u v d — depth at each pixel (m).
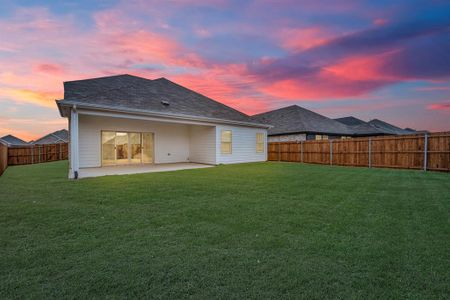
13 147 16.20
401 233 3.28
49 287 2.03
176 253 2.68
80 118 12.41
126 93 12.45
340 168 12.20
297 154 16.47
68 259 2.54
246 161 16.33
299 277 2.20
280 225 3.61
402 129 30.34
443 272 2.28
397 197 5.46
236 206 4.68
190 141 16.59
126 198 5.34
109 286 2.05
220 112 15.61
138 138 14.56
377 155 12.66
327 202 5.00
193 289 2.02
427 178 8.54
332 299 1.89
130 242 2.98
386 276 2.21
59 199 5.25
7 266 2.39
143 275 2.22
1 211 4.31
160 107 12.41
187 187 6.68
